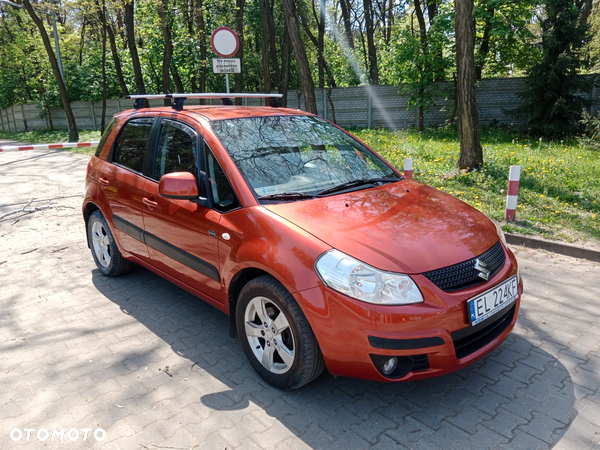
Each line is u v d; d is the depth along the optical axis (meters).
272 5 23.09
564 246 5.10
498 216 6.00
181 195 3.10
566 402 2.73
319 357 2.64
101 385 2.98
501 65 16.98
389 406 2.73
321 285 2.48
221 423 2.60
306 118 4.04
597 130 10.24
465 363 2.57
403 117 18.11
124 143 4.37
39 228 6.55
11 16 31.05
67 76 27.98
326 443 2.43
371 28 24.36
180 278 3.66
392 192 3.34
